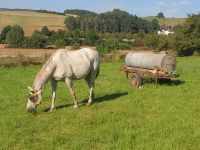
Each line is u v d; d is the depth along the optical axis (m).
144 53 21.50
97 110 14.59
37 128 11.93
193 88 20.00
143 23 117.00
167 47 64.44
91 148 9.85
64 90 19.95
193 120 12.48
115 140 10.52
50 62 14.32
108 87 20.94
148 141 10.26
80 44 82.62
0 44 83.69
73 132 11.34
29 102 14.09
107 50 53.84
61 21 125.31
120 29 112.12
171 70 20.20
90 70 15.67
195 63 39.12
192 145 9.93
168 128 11.47
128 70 22.09
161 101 16.22
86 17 115.75
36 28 109.38
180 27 60.81
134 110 14.41
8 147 10.04
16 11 140.75
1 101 17.12
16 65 35.56
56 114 13.86
